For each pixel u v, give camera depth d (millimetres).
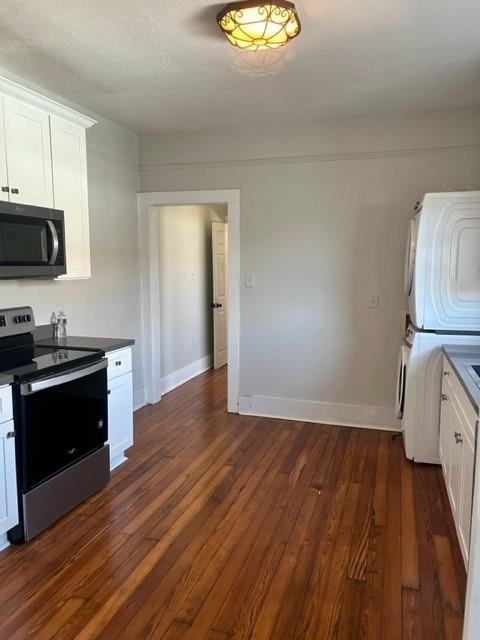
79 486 2801
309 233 4160
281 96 3410
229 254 4395
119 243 4281
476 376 2311
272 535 2518
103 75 3010
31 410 2410
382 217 3967
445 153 3771
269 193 4219
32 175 2824
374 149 3908
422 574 2201
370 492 2977
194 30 2416
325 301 4191
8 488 2328
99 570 2232
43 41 2539
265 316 4363
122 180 4289
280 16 2152
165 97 3428
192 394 5184
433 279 3148
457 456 2422
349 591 2092
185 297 5676
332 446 3734
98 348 3047
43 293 3373
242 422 4293
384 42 2551
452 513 2609
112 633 1860
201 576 2191
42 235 2873
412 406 3328
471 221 3061
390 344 4070
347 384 4219
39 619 1931
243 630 1873
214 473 3254
